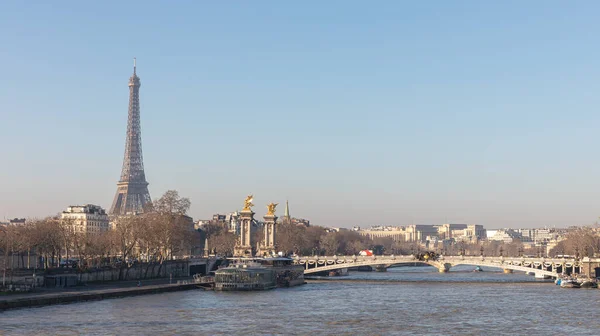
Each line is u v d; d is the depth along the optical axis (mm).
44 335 199625
